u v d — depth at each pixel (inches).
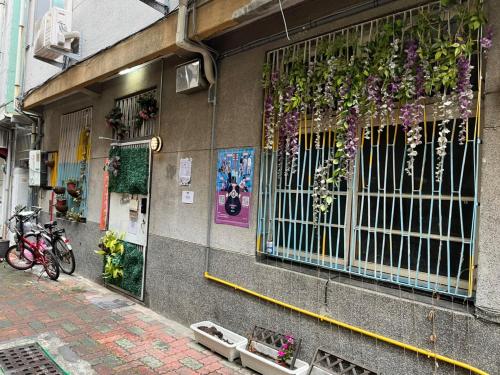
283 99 146.3
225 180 167.6
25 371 136.8
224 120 169.8
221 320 165.9
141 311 202.4
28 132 378.3
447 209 112.2
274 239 153.3
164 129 203.5
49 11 254.2
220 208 169.2
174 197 194.5
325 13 135.0
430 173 115.3
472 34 103.7
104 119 254.1
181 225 189.0
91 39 255.9
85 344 160.4
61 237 269.9
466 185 108.4
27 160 374.0
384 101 116.1
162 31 171.0
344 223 134.0
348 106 123.6
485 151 98.7
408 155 113.0
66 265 272.5
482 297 97.7
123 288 226.8
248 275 155.5
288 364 133.2
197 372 140.4
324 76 130.3
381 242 125.9
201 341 160.2
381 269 124.2
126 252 224.2
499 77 96.9
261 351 144.0
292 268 144.3
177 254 189.6
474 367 97.8
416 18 114.8
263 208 154.6
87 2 262.5
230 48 167.6
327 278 132.4
